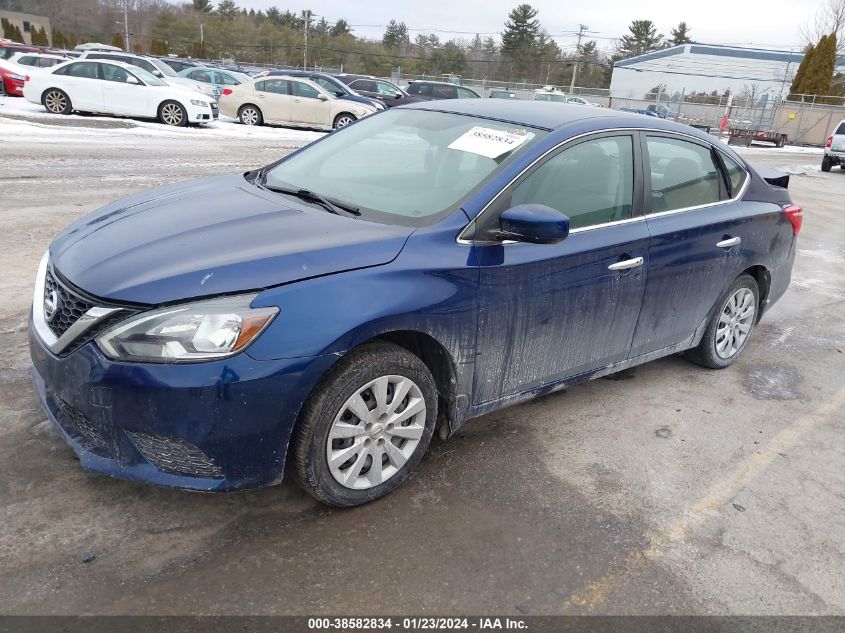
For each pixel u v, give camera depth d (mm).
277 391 2508
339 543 2732
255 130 18312
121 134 14516
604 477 3377
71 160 10609
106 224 3107
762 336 5695
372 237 2875
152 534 2686
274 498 2973
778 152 30156
